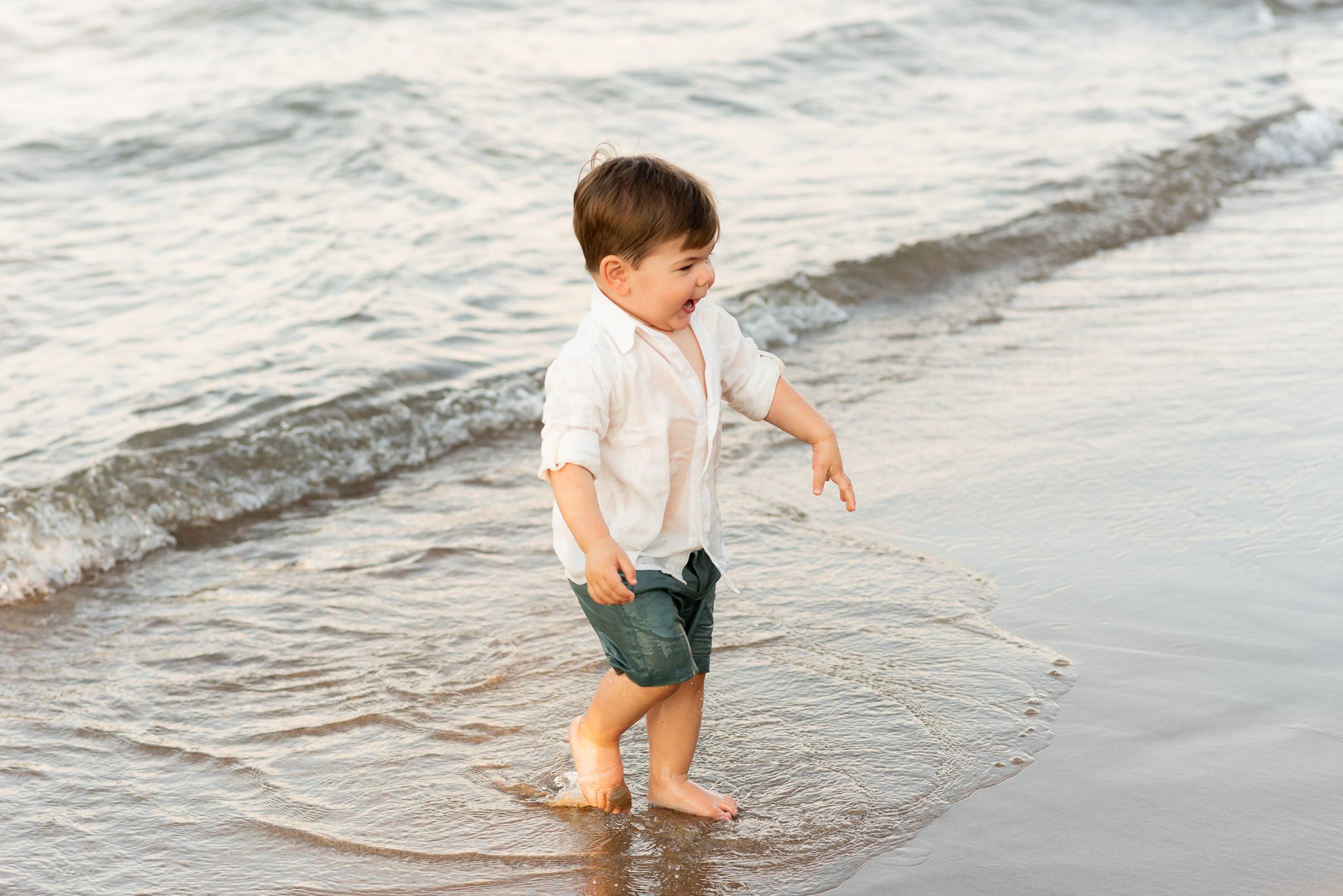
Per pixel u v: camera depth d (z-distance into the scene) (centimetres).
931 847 283
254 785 334
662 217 272
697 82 1338
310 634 426
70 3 1695
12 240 902
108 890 290
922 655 373
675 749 306
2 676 407
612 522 288
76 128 1188
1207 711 330
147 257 866
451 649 407
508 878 285
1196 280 773
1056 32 1594
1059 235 884
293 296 780
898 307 782
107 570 497
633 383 283
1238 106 1198
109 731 367
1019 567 426
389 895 281
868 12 1636
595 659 395
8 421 598
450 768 336
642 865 286
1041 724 330
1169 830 282
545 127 1187
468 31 1564
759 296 755
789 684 361
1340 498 448
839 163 1067
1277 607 381
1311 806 288
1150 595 395
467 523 522
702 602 304
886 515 479
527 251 873
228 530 533
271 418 599
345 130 1147
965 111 1234
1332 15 1775
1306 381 572
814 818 299
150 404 617
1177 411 550
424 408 629
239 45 1512
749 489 519
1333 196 966
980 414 577
